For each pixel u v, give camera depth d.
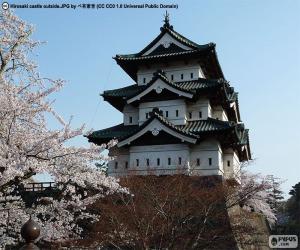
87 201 13.69
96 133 35.50
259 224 33.25
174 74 37.25
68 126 11.95
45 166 11.18
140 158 33.12
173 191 22.28
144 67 38.50
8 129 11.52
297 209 74.56
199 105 35.25
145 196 22.09
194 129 32.81
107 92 37.66
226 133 32.28
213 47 34.59
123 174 31.97
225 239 21.73
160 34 37.78
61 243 17.73
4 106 11.41
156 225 19.11
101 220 20.64
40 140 11.25
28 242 5.17
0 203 12.69
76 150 11.94
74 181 12.41
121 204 22.92
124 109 37.62
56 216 13.46
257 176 39.19
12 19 13.83
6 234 13.10
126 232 19.17
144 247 17.80
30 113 12.30
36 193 19.52
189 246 19.08
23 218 12.51
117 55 37.25
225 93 34.97
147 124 32.69
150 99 35.59
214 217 21.44
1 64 13.33
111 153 34.56
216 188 24.23
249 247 27.39
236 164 38.94
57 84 12.68
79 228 17.36
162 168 32.06
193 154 33.06
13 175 10.34
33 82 13.94
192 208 21.17
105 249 21.92
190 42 38.06
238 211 28.30
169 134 32.47
